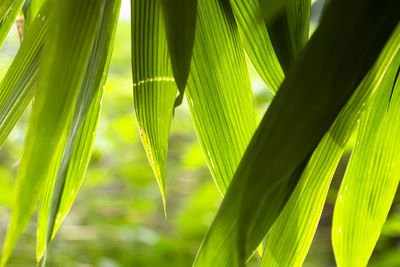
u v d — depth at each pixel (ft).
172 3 2.43
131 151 11.23
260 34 2.81
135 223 9.85
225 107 2.84
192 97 2.84
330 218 9.10
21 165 2.15
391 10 2.27
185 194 11.51
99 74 2.54
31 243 8.48
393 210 6.85
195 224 9.05
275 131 2.22
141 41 2.81
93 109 2.78
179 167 11.69
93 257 8.61
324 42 2.23
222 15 2.83
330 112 2.23
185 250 8.92
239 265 2.28
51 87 2.19
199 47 2.84
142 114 2.84
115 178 11.25
